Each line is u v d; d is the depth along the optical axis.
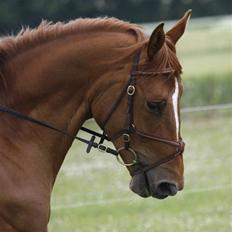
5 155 9.78
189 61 45.72
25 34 10.18
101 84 9.88
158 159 9.65
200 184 21.77
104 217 19.17
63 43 10.05
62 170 24.00
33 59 10.05
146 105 9.59
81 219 19.00
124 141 9.76
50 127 10.00
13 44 10.11
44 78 9.98
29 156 9.90
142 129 9.66
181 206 20.11
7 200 9.66
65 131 10.05
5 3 85.62
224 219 18.36
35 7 86.25
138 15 92.44
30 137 9.95
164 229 17.58
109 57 9.89
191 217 18.75
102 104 9.88
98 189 21.62
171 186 9.64
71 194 21.09
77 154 27.38
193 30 50.41
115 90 9.80
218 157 24.72
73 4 88.75
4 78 9.98
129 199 19.97
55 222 18.75
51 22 10.41
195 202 20.44
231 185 20.95
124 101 9.73
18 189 9.71
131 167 9.83
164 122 9.59
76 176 23.33
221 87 35.62
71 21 10.33
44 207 9.85
